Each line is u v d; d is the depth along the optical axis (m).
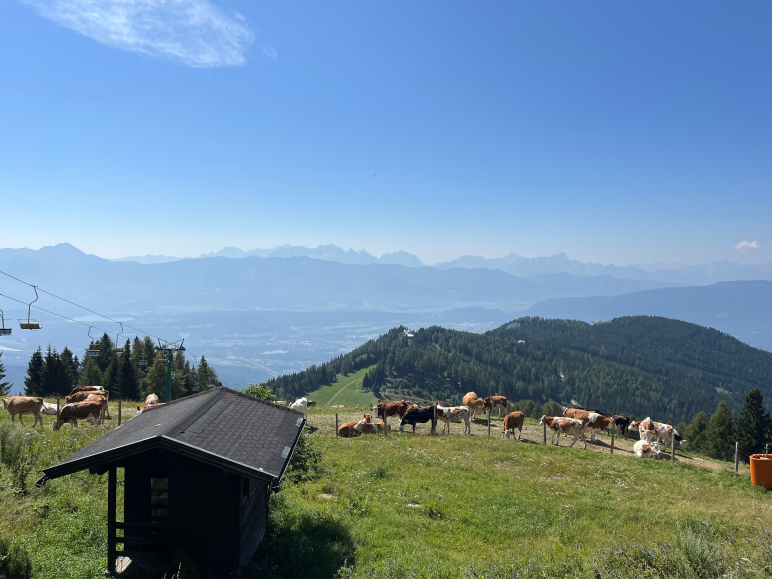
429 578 9.95
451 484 19.89
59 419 25.47
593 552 11.63
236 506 9.84
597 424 29.50
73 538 11.18
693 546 9.61
